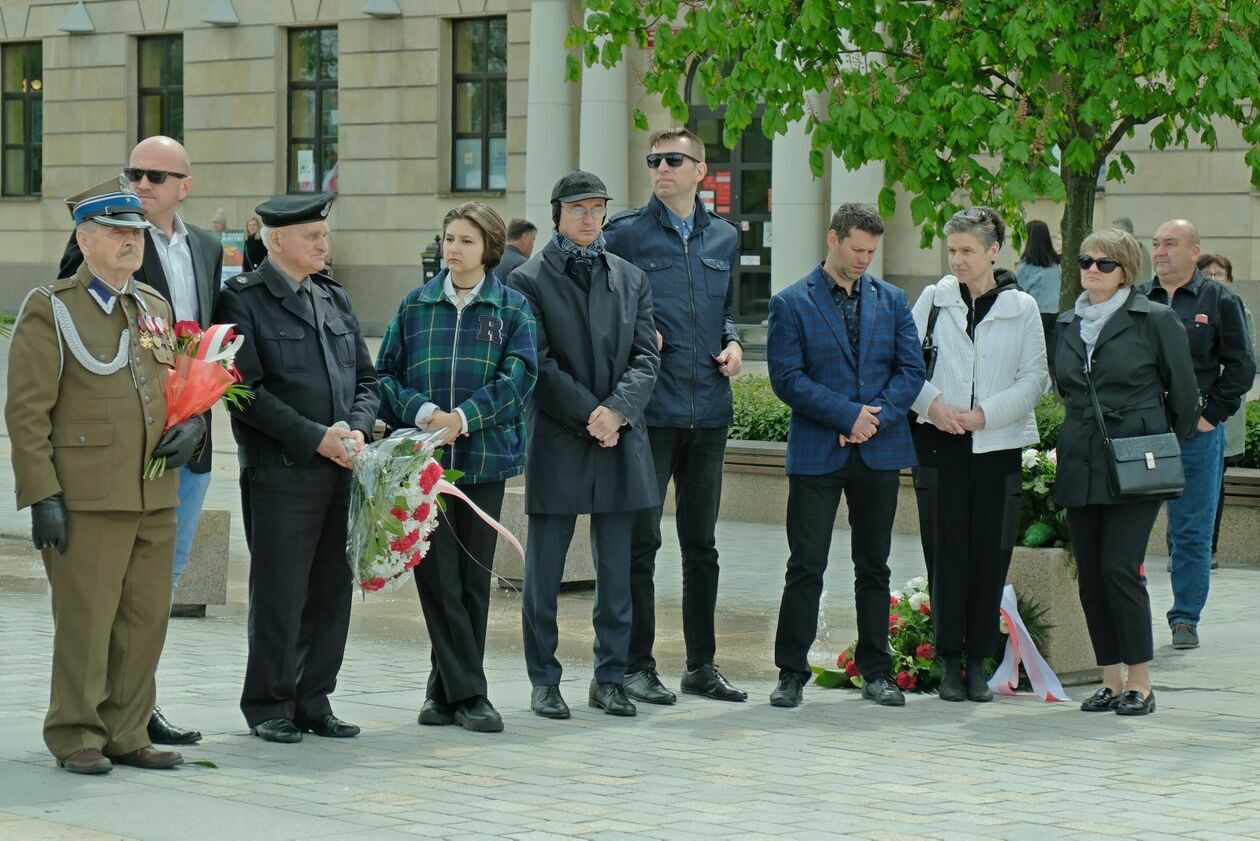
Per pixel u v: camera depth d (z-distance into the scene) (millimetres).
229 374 6996
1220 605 11984
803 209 30406
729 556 14000
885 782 6812
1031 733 7941
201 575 10906
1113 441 8422
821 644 10352
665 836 5859
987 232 8797
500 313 7941
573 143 33719
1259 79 14117
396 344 8086
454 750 7348
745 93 15203
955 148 14594
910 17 14727
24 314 6688
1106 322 8609
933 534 8867
